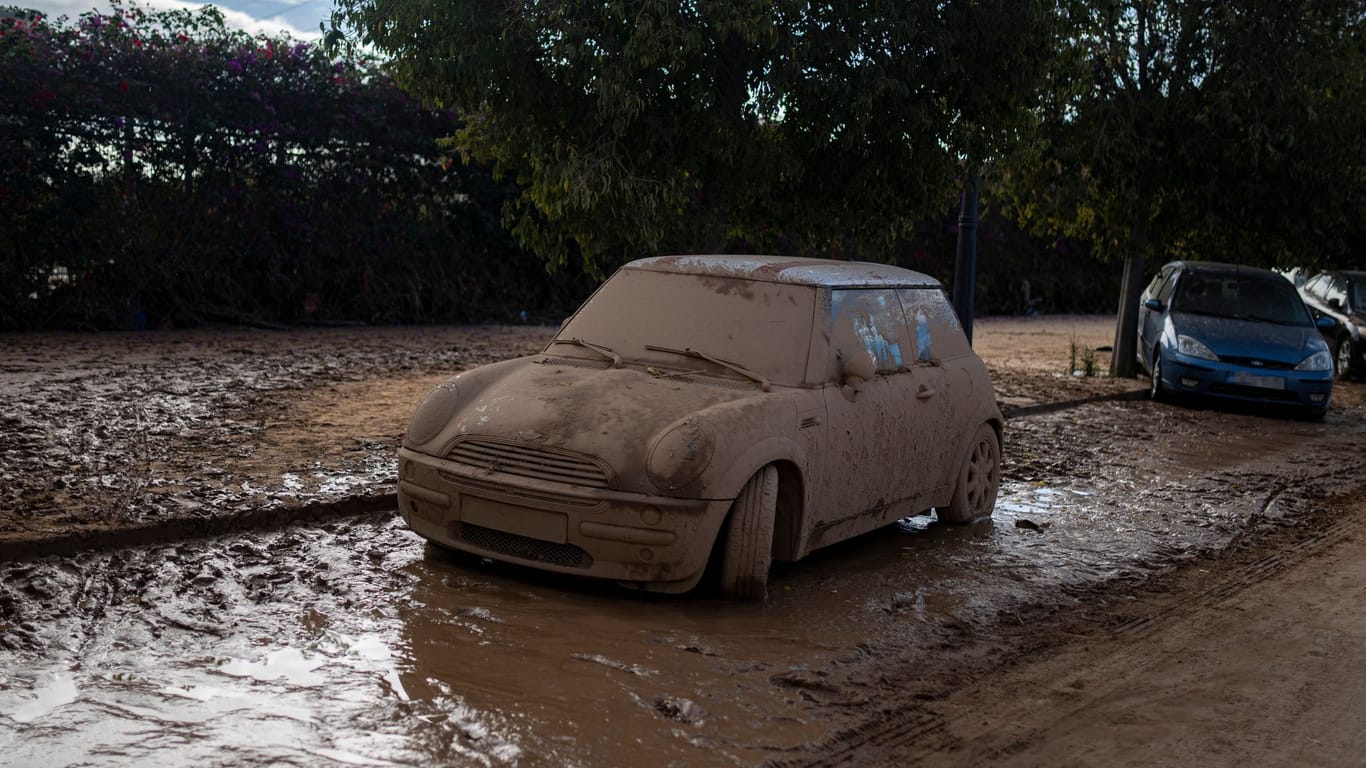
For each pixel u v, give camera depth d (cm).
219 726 393
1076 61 1111
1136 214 1677
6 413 908
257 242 1756
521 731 406
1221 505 898
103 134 1578
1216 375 1448
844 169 988
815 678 478
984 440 804
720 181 966
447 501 570
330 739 389
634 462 539
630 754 393
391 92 1833
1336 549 771
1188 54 1575
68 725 386
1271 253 1692
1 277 1516
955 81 956
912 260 2634
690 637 516
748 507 562
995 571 671
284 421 949
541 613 536
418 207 1952
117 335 1551
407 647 481
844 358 644
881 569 661
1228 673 518
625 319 667
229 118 1678
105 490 680
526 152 956
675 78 876
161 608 511
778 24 880
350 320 1880
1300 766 420
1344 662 539
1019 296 3000
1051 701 473
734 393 597
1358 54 1612
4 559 557
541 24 836
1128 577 677
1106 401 1493
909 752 414
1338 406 1628
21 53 1491
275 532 646
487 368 646
